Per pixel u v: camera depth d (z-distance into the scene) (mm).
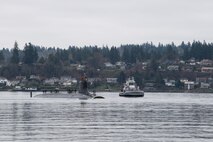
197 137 118562
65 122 154875
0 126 141750
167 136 120562
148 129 135750
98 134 123875
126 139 115062
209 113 199375
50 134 123375
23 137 117688
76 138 116188
